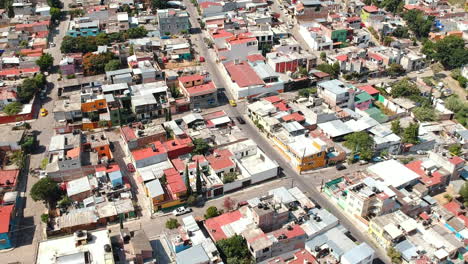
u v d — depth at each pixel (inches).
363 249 3747.5
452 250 3880.4
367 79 7352.4
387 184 4616.1
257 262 3784.5
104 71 7155.5
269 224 4072.3
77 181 4685.0
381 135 5516.7
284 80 6850.4
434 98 6510.8
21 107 6077.8
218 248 3814.0
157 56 7608.3
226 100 6599.4
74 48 7765.8
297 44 7824.8
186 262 3526.1
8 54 7519.7
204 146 5172.2
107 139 5236.2
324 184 4891.7
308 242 3922.2
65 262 3250.5
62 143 5000.0
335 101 6122.1
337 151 5290.4
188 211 4471.0
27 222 4315.9
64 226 4124.0
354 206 4387.3
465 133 5684.1
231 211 4328.3
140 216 4421.8
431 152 5108.3
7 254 3949.3
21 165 5049.2
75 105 5851.4
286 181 4972.9
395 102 6402.6
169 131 5482.3
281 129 5605.3
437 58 7795.3
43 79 6756.9
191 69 6978.4
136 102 5920.3
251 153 5275.6
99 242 3503.9
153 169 4872.0
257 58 7391.7
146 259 3636.8
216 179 4795.8
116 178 4606.3
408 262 3821.4
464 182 4852.4
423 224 4224.9
